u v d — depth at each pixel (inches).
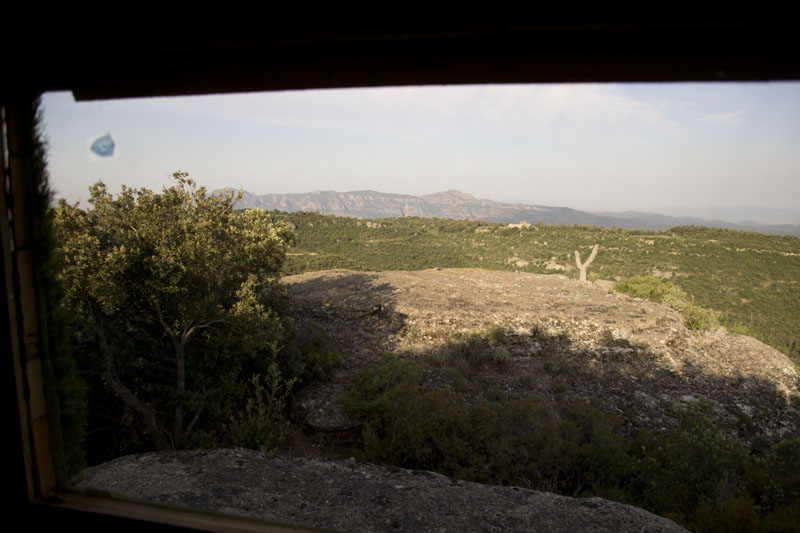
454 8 30.2
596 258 1815.9
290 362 325.7
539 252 1983.3
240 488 154.7
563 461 244.8
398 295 526.9
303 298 502.0
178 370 257.6
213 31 35.5
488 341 433.7
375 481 169.5
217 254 260.7
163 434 271.1
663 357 429.7
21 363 51.9
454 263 1967.3
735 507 183.8
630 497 217.5
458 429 252.2
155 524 53.2
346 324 464.8
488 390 351.6
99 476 156.6
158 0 34.8
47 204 53.0
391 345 424.5
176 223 251.9
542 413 294.8
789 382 414.6
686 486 210.1
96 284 206.4
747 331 579.5
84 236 213.6
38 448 54.5
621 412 330.3
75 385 65.6
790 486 208.5
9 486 52.7
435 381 355.9
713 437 226.5
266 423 260.2
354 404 290.4
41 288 53.8
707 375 405.1
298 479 165.5
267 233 287.4
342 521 140.3
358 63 36.9
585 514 154.9
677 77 30.8
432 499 158.1
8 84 43.7
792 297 1311.5
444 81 36.0
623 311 509.4
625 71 31.6
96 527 52.8
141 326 266.2
